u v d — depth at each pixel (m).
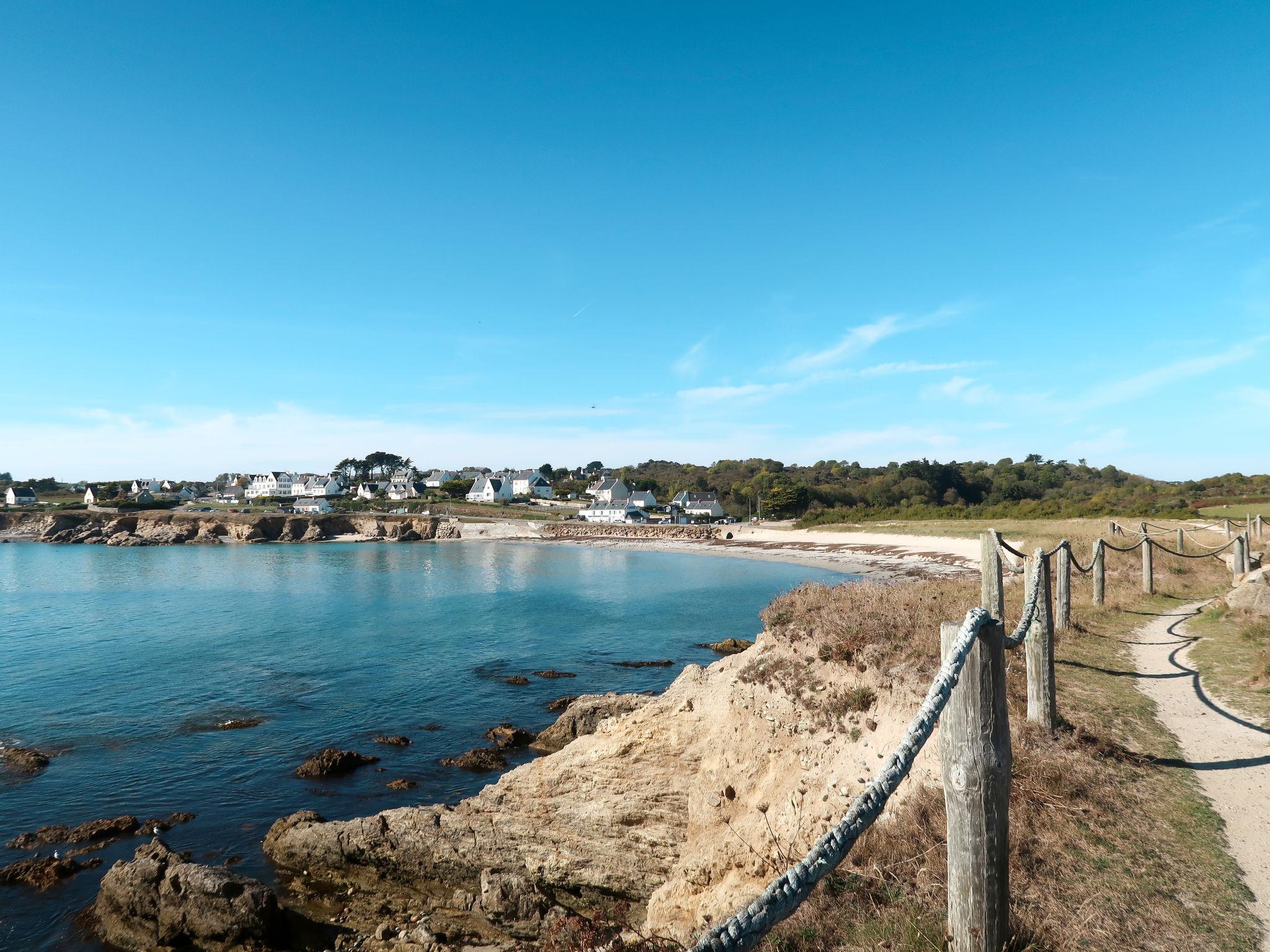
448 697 27.16
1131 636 16.31
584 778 14.23
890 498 113.12
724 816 12.19
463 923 13.45
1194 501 62.16
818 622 12.91
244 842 16.50
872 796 3.88
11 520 121.00
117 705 25.91
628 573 68.62
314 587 58.94
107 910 13.61
